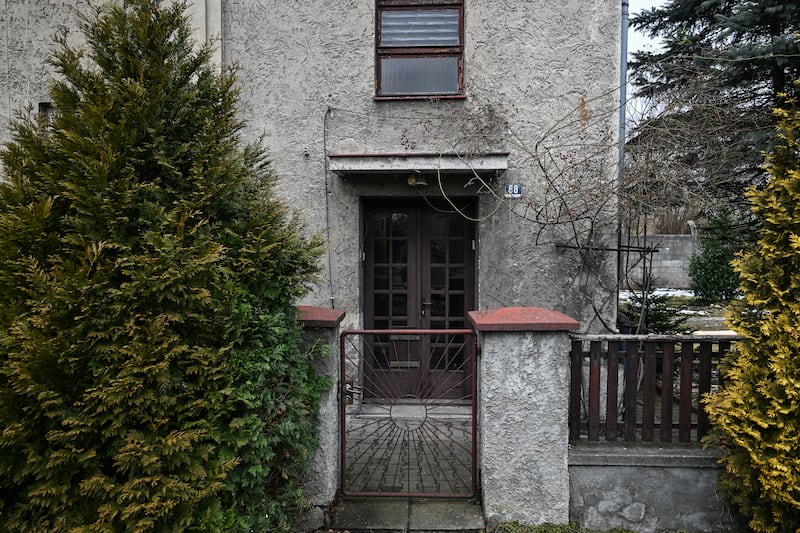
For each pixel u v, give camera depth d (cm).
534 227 474
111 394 204
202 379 224
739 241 526
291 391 266
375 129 482
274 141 488
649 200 410
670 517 305
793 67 477
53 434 199
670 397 315
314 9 480
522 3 468
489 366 298
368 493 326
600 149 460
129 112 223
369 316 527
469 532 296
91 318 206
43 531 209
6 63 489
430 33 491
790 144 271
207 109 248
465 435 436
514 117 472
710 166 454
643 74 464
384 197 500
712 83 457
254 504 256
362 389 463
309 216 491
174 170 230
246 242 252
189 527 222
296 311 285
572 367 318
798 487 247
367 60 481
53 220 214
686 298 1351
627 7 481
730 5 552
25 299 209
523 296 477
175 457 218
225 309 230
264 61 484
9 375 197
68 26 483
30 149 222
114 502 210
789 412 254
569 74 466
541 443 298
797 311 257
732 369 284
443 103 477
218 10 478
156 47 239
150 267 211
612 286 466
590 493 306
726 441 288
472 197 500
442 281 526
